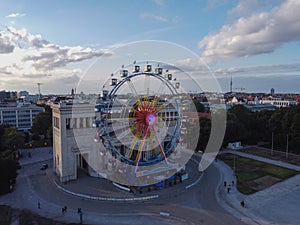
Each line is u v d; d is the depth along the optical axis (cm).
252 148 9675
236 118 10169
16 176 6038
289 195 5394
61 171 6069
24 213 4538
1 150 8500
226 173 6850
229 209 4756
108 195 5256
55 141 6650
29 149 9756
